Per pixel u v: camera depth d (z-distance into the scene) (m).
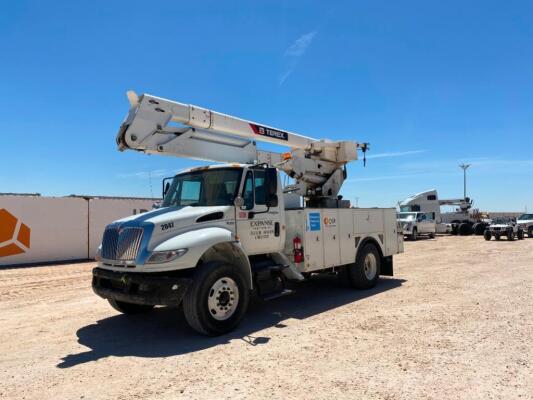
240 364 4.68
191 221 6.00
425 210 33.28
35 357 5.19
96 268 6.46
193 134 7.53
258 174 7.08
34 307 8.33
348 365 4.57
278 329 6.13
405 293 8.66
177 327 6.41
